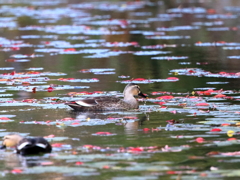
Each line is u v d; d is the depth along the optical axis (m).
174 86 17.72
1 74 20.27
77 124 12.84
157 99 15.77
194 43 28.39
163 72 20.44
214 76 19.44
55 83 18.53
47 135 11.66
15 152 10.49
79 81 18.91
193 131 11.88
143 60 23.36
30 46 27.92
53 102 15.49
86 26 35.72
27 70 21.23
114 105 14.76
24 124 12.77
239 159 9.72
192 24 36.28
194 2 50.75
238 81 18.34
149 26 35.38
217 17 39.88
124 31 33.22
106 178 8.77
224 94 16.17
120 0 53.28
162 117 13.48
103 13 43.44
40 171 9.21
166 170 9.14
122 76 19.72
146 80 18.81
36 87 17.78
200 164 9.46
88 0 54.16
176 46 27.45
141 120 13.27
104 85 18.08
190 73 20.06
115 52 25.81
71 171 9.16
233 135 11.44
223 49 26.14
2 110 14.40
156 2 51.62
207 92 16.45
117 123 12.95
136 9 46.09
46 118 13.48
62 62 23.14
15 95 16.48
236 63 22.08
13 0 54.62
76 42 29.20
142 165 9.42
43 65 22.34
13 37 31.27
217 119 13.00
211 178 8.73
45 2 52.84
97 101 14.73
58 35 32.03
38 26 36.16
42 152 10.35
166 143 10.88
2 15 42.16
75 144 10.89
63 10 45.78
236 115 13.39
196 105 14.81
